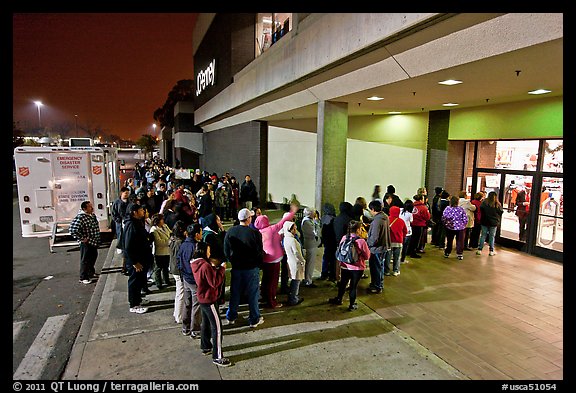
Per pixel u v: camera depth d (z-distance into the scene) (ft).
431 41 20.03
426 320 19.75
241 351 16.57
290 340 17.54
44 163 34.94
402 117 43.88
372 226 23.12
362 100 33.45
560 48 16.29
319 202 35.24
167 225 25.62
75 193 36.11
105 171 36.99
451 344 17.30
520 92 27.45
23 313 21.24
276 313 20.57
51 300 23.11
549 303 21.94
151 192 34.53
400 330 18.60
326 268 26.43
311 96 35.27
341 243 20.99
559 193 29.94
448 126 39.42
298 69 32.71
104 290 24.14
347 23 24.98
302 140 51.96
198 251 15.24
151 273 25.99
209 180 52.39
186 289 17.71
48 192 35.22
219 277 15.24
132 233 20.10
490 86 25.25
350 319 19.81
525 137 31.68
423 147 42.68
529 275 26.76
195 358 16.05
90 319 19.88
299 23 33.35
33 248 35.58
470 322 19.52
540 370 15.25
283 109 42.91
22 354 16.92
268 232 20.80
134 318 19.92
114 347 16.92
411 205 29.09
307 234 24.44
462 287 24.48
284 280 23.80
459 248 30.73
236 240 18.43
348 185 48.24
